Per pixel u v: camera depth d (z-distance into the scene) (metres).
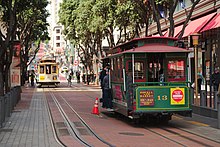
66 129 14.99
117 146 11.69
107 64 21.23
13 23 21.78
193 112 20.72
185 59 16.50
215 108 18.61
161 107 15.67
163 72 16.44
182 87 15.87
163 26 38.97
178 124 16.97
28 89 51.19
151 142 12.46
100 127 15.96
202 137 13.48
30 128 15.35
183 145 11.88
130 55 16.42
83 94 39.09
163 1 23.38
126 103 16.45
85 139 12.78
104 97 20.47
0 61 21.78
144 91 15.61
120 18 37.28
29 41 50.88
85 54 63.72
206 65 29.73
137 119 17.00
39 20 44.81
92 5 42.03
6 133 14.10
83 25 46.84
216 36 27.75
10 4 21.09
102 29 40.88
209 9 28.70
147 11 29.06
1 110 15.75
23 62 49.06
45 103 28.09
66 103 28.16
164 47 16.53
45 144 11.92
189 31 29.16
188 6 32.62
